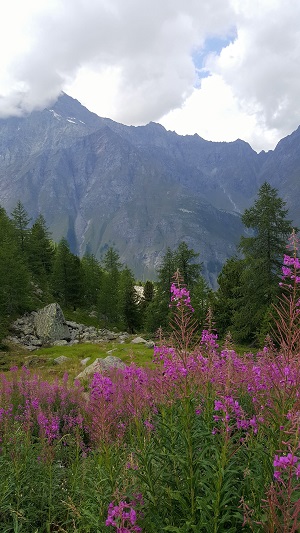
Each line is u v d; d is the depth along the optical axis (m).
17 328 49.56
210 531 3.22
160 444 4.36
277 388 3.59
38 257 72.06
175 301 4.22
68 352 37.38
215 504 3.24
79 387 11.71
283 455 2.87
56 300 71.00
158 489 4.09
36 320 50.38
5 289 51.22
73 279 71.88
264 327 27.27
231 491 3.32
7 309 52.84
